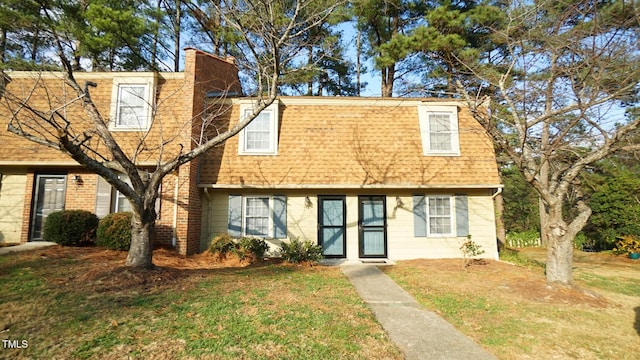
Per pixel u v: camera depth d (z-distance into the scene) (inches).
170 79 469.7
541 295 279.1
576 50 274.5
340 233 470.3
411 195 474.6
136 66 720.3
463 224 468.4
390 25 733.9
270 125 472.7
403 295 275.0
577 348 185.3
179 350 157.3
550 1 314.8
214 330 180.7
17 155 420.5
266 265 384.2
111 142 269.3
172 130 436.1
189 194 416.5
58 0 539.2
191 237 419.5
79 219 392.2
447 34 565.0
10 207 440.1
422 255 464.8
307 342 173.9
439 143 482.9
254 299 237.8
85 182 438.9
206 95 480.1
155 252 381.7
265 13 323.3
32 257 316.5
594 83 266.8
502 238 661.3
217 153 457.4
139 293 232.8
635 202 608.1
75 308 198.4
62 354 148.4
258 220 460.4
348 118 494.0
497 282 324.5
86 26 587.8
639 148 261.1
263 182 442.0
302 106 499.5
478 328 208.7
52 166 435.8
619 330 212.5
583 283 350.9
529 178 310.7
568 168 316.2
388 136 482.0
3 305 196.2
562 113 310.0
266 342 170.6
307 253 413.4
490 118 312.8
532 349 182.2
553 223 308.2
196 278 287.3
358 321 209.0
